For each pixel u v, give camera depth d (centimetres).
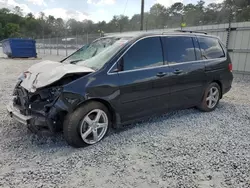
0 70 1182
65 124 292
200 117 438
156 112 378
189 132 363
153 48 370
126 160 277
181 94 407
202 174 248
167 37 393
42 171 252
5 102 530
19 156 285
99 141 325
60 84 291
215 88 479
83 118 300
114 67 324
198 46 442
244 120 423
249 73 928
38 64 362
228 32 971
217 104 495
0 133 350
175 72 388
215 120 421
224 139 336
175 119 424
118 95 324
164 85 375
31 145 314
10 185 227
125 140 331
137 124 396
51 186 227
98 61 338
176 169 258
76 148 305
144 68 352
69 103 285
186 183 233
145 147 310
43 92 290
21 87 322
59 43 2577
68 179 239
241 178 241
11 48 2066
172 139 336
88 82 299
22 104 317
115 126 339
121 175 247
